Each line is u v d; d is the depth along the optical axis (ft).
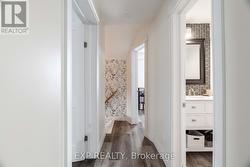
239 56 3.19
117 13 11.14
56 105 3.64
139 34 15.81
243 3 3.07
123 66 23.20
